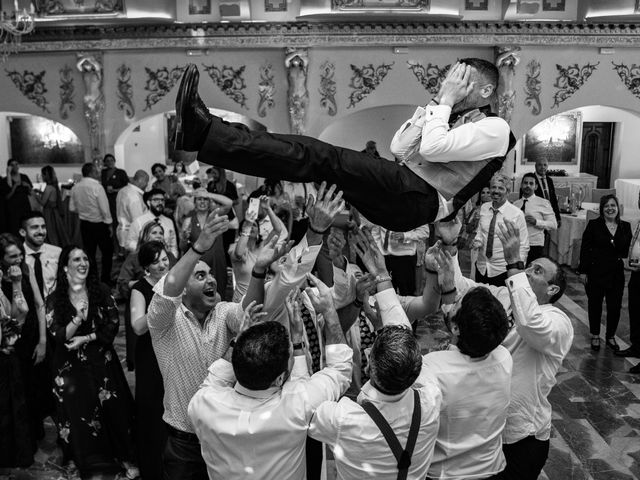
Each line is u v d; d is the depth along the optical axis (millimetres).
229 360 2602
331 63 11836
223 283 6023
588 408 5547
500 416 2586
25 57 12047
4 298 4441
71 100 12156
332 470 4363
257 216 4734
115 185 11055
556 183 14500
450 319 2928
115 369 4355
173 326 2941
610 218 6844
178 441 2990
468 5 11672
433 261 3010
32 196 10898
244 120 15164
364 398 2293
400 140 2430
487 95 2416
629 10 11203
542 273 3062
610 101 11961
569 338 2914
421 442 2279
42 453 4758
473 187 2342
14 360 4367
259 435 2268
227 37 11586
